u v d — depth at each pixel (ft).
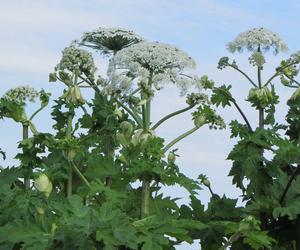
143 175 16.88
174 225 16.40
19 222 15.99
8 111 20.35
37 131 20.44
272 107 21.53
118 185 17.71
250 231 17.34
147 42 17.40
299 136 21.98
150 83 16.94
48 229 16.01
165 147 17.30
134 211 17.93
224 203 21.85
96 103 20.71
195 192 16.70
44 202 17.10
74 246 15.43
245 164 20.77
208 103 17.44
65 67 20.21
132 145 17.01
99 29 20.07
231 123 21.27
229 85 21.22
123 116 20.83
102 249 15.67
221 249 17.40
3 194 17.65
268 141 21.07
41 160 20.51
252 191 20.80
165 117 17.25
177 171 16.80
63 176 18.86
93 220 15.44
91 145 21.74
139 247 16.47
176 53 17.01
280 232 20.72
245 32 21.01
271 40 20.62
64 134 21.15
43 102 20.67
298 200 20.21
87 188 18.29
